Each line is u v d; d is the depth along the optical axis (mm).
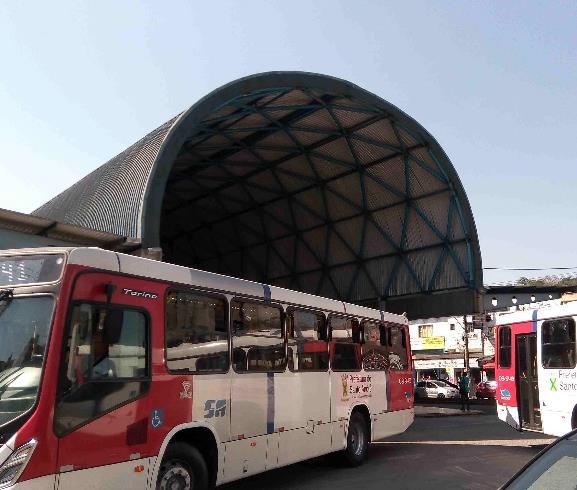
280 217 32219
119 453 6238
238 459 8133
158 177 15078
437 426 20219
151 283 7055
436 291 26703
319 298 10875
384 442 15594
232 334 8367
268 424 8852
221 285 8297
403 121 22547
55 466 5512
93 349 6137
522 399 14094
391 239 28281
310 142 25641
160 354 7012
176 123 15969
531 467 3857
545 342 13164
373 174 26672
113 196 16875
